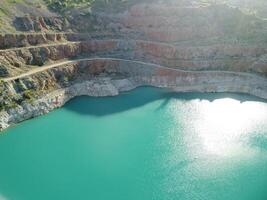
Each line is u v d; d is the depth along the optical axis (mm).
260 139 90875
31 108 101812
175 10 138375
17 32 116312
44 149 89062
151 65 126125
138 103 112312
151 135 94688
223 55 129500
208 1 151500
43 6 131625
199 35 135000
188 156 85125
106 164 83625
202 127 97938
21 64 110500
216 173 78812
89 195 73938
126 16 138875
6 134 94375
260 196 71750
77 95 114562
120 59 125938
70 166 83000
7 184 77000
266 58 124250
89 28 131625
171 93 119625
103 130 97562
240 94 117812
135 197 73062
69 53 121500
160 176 78812
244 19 137500
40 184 77188
